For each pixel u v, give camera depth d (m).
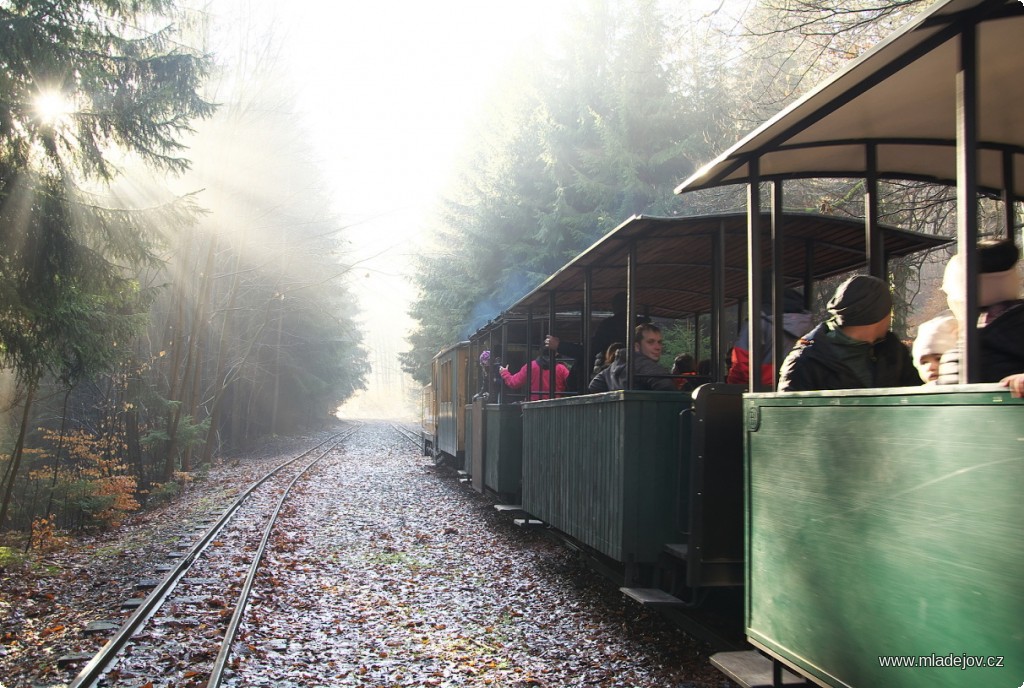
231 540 10.57
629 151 17.12
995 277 3.02
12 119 7.83
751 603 3.73
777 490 3.50
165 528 12.09
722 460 4.94
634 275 5.83
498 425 10.77
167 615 6.62
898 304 9.71
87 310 9.12
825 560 3.10
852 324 3.66
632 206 16.92
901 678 2.62
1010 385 2.17
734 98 16.08
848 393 2.97
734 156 4.19
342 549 10.00
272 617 6.64
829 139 4.11
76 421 17.89
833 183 12.16
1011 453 2.18
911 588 2.58
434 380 21.39
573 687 4.91
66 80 8.52
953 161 4.45
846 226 5.61
